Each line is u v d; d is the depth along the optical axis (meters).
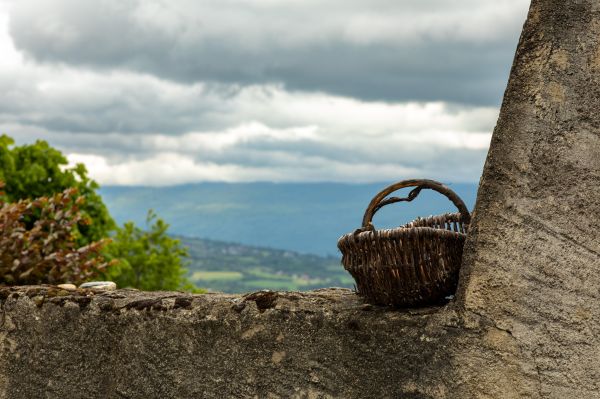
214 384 4.19
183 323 4.28
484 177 3.65
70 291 4.85
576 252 3.53
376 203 3.83
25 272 6.77
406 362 3.75
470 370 3.63
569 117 3.55
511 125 3.62
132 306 4.46
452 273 3.70
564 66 3.55
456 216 4.00
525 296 3.58
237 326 4.14
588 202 3.53
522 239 3.58
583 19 3.53
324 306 3.98
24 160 15.55
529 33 3.60
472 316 3.63
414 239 3.62
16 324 4.86
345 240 3.75
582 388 3.52
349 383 3.88
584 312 3.53
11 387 4.86
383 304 3.84
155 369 4.36
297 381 4.00
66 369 4.67
